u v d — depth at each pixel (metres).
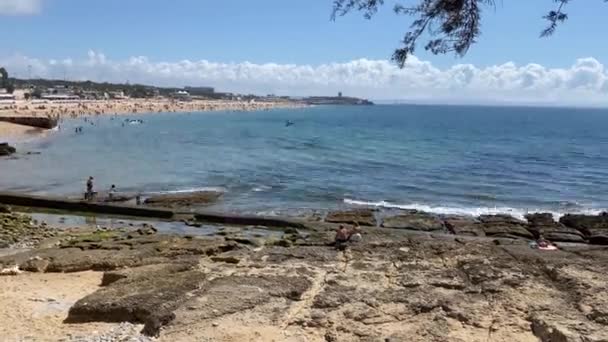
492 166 53.75
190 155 60.03
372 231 25.17
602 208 33.97
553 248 18.50
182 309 11.41
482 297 12.35
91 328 11.16
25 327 11.30
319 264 15.20
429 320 11.16
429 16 7.74
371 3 7.92
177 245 19.38
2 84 191.00
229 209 31.23
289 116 192.12
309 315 11.34
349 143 80.31
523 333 10.67
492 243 19.70
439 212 31.53
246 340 10.33
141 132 95.06
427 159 59.28
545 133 112.12
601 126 145.12
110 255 17.30
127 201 32.22
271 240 21.91
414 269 14.45
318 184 40.91
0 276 15.62
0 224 24.62
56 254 17.62
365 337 10.41
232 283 12.97
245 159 56.94
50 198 30.78
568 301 12.02
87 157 55.28
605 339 9.84
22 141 69.69
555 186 42.22
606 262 14.95
